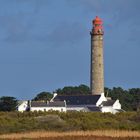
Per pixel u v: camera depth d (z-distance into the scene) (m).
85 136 191.38
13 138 190.12
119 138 183.62
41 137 191.50
